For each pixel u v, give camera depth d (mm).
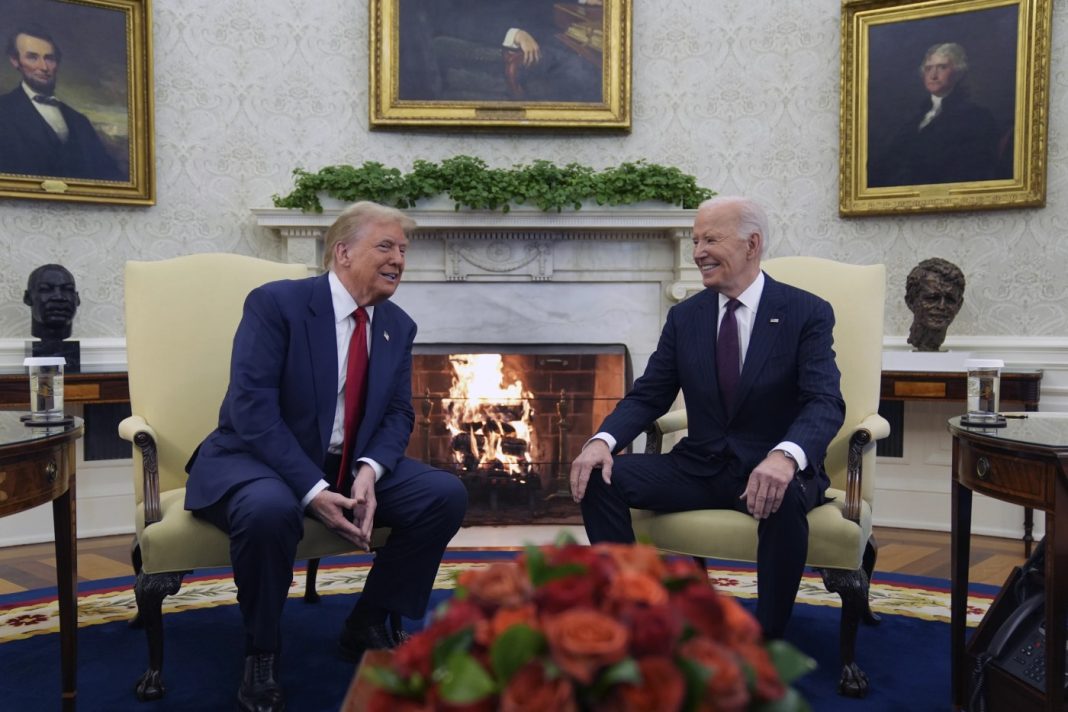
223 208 4766
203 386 2775
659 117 4996
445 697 733
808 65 4871
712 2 4949
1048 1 4273
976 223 4562
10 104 4262
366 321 2561
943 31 4508
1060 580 1883
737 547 2416
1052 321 4410
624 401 2797
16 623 3025
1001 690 2148
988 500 4547
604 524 2557
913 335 4383
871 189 4715
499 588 824
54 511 2264
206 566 2334
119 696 2389
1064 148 4348
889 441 4758
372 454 2467
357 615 2611
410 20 4859
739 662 769
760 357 2592
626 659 711
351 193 4477
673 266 4754
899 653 2744
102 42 4441
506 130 4938
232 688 2451
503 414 4801
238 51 4766
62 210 4449
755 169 4945
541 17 4898
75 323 4496
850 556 2367
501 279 4758
